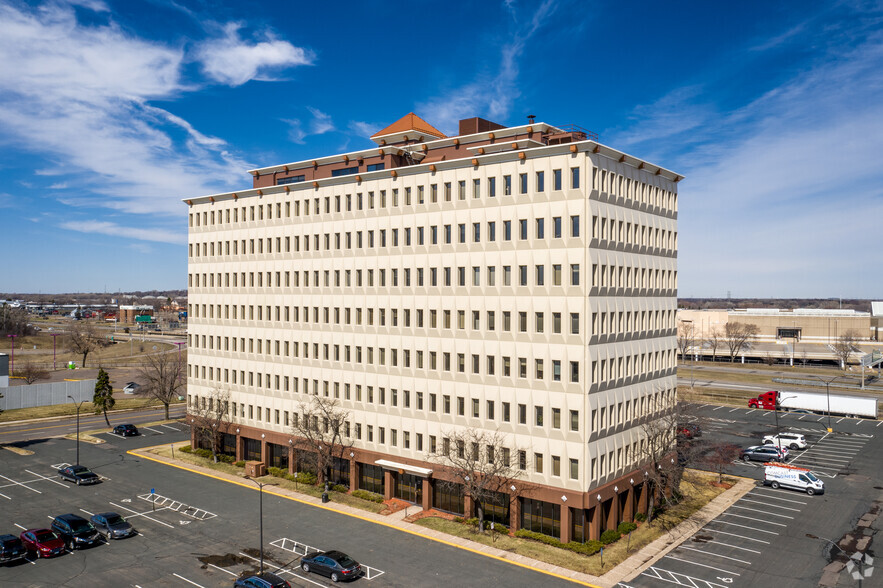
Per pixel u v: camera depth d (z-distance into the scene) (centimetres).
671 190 6284
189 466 7344
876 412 10075
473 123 6469
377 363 6238
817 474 6925
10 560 4600
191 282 8319
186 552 4834
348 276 6525
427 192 5862
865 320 19262
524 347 5200
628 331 5462
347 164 6975
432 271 5838
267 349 7350
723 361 19275
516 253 5262
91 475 6675
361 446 6366
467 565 4553
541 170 5144
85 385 12325
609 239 5191
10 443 8531
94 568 4547
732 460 7375
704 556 4684
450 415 5659
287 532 5241
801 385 13688
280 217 7212
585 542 4916
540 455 5116
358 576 4344
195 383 8256
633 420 5516
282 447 7219
